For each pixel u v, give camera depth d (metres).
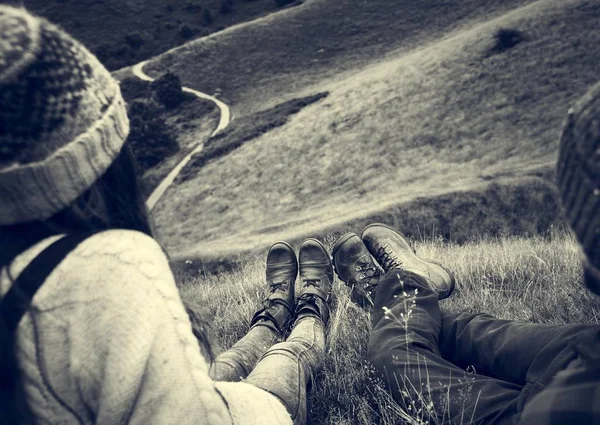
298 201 59.94
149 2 159.62
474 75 61.19
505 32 63.56
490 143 53.41
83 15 152.12
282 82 98.00
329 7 113.75
